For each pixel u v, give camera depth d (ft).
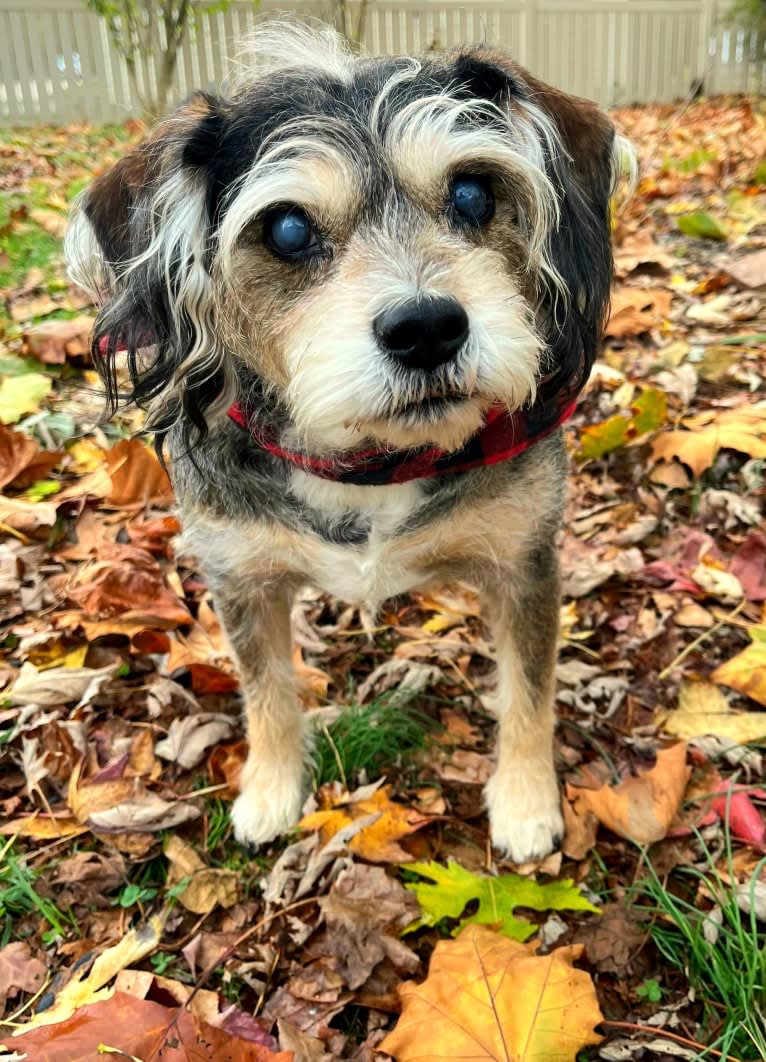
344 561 1.59
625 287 3.62
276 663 1.77
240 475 1.57
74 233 1.65
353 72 1.52
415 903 1.53
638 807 1.63
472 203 1.44
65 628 2.12
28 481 2.67
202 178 1.46
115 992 1.35
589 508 2.54
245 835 1.70
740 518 2.41
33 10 7.74
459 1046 1.30
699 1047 1.31
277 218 1.39
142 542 2.39
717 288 3.59
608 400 2.91
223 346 1.51
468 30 8.15
